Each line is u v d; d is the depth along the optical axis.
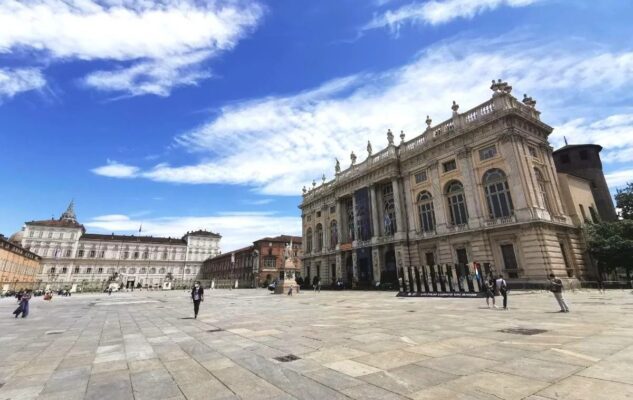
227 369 6.16
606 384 4.41
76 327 13.27
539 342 7.28
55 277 102.81
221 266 107.31
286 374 5.67
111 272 110.88
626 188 39.94
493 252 29.41
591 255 30.22
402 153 40.31
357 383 5.02
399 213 38.97
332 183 54.22
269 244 80.81
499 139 30.16
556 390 4.32
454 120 34.47
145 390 5.12
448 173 34.38
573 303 15.72
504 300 14.80
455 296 23.17
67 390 5.22
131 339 9.93
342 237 49.53
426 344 7.58
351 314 14.52
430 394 4.44
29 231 103.38
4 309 24.77
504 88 31.14
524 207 27.45
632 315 10.65
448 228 33.47
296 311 16.80
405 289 26.36
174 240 124.75
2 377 6.04
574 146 41.88
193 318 15.21
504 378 4.94
